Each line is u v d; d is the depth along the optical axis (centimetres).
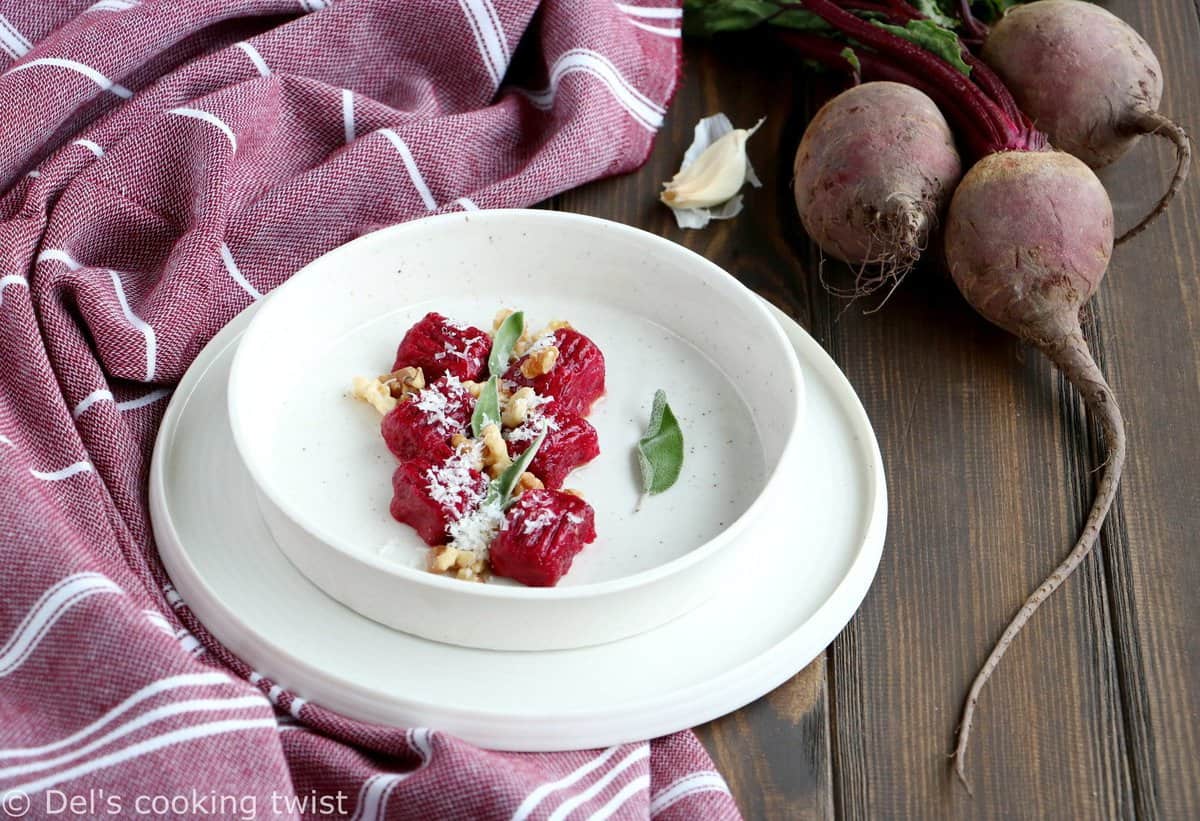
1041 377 88
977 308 87
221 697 72
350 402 82
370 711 75
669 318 85
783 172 96
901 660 80
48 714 73
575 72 93
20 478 76
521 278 86
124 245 88
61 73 88
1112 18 93
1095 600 82
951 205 88
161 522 79
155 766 71
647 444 81
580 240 85
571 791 74
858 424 83
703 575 76
